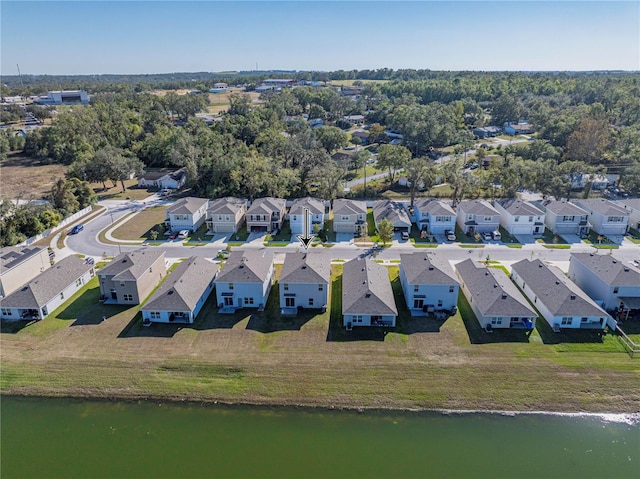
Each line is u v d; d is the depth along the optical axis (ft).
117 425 109.09
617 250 202.39
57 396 117.80
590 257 167.22
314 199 252.83
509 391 117.29
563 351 130.11
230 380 121.80
